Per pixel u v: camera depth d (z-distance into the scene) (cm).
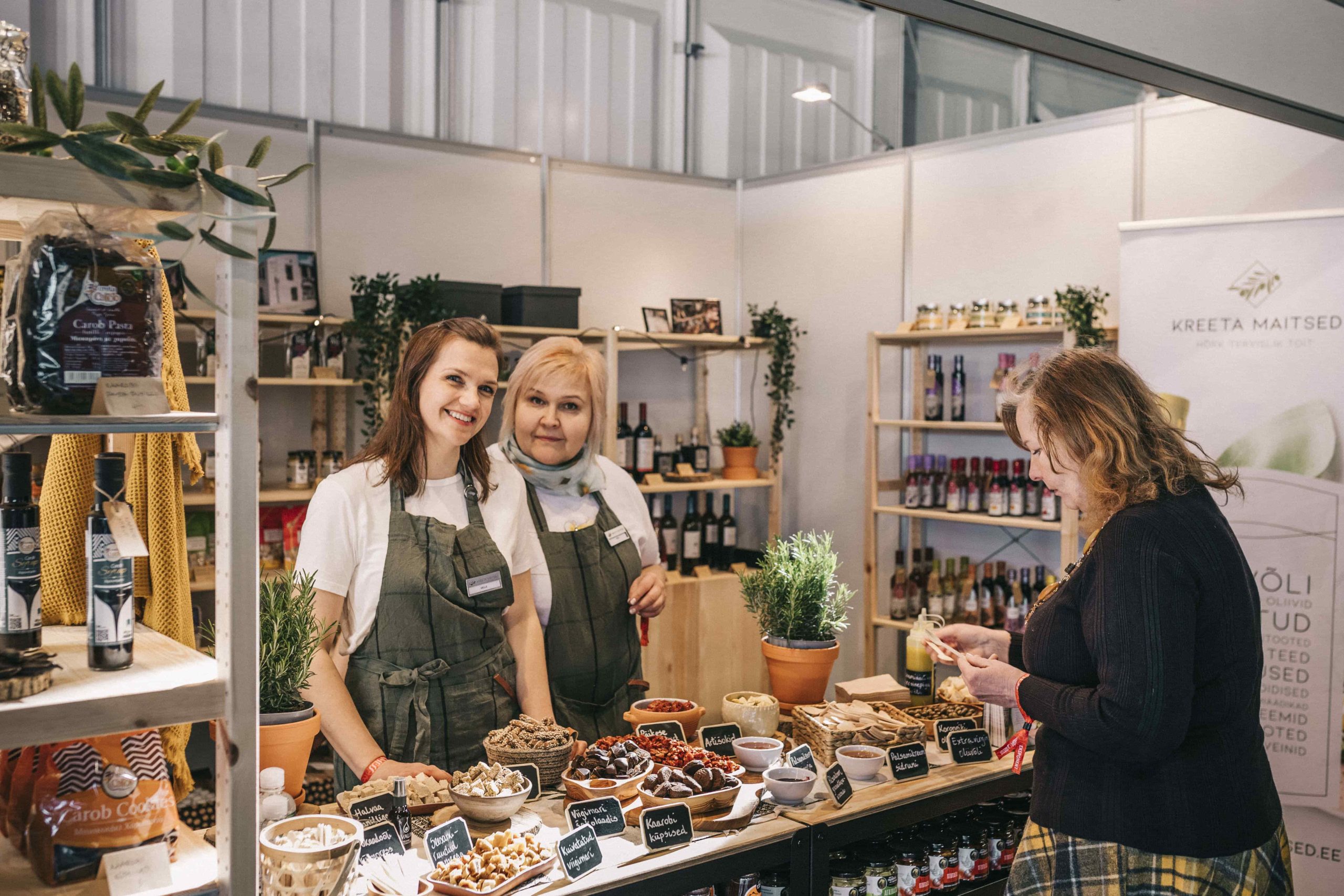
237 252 127
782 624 263
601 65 567
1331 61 271
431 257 498
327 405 471
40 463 381
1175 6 228
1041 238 464
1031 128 466
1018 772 212
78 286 120
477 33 528
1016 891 185
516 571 249
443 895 162
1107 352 187
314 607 217
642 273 567
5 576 124
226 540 128
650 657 502
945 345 498
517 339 495
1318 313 344
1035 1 200
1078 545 445
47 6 423
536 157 528
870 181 531
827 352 554
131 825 129
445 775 204
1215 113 408
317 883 142
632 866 176
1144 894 171
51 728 115
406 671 223
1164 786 170
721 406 592
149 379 125
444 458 235
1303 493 347
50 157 117
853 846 233
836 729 230
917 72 638
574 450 277
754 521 592
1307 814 351
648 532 300
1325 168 381
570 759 210
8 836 136
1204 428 364
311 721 183
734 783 197
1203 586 171
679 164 595
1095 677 181
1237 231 356
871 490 489
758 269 589
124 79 440
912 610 494
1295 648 348
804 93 489
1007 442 477
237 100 467
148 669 131
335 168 471
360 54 498
